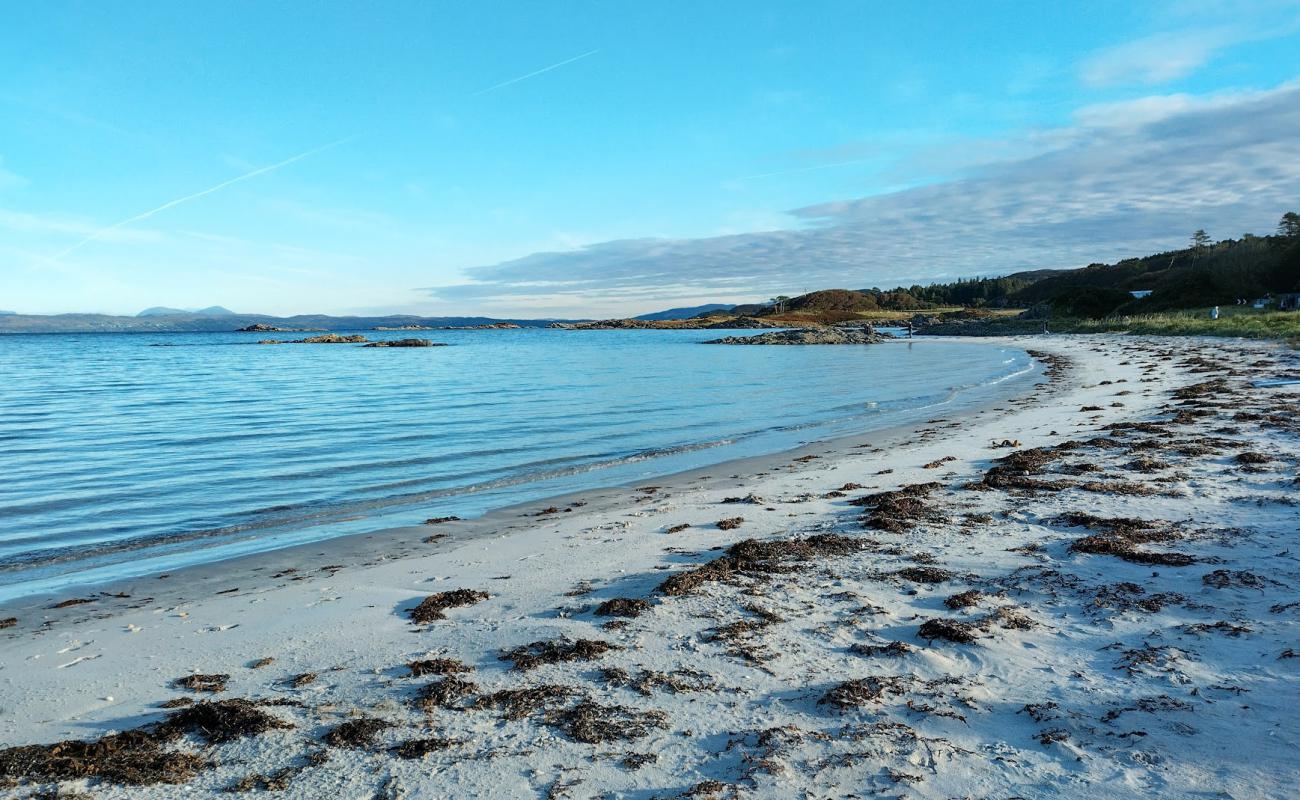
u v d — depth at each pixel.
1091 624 6.39
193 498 14.63
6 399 36.25
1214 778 4.12
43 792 4.46
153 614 8.09
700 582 7.98
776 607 7.20
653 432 23.00
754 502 12.52
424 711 5.36
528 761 4.65
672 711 5.23
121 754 4.85
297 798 4.35
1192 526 9.01
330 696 5.68
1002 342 88.75
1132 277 161.00
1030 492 11.59
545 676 5.87
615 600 7.43
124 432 24.03
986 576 7.82
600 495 14.20
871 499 11.83
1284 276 96.75
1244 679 5.20
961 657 5.91
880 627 6.62
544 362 68.88
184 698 5.76
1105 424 18.84
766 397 33.50
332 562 10.11
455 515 12.95
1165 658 5.59
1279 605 6.37
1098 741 4.58
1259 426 15.88
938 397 30.84
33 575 9.88
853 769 4.42
